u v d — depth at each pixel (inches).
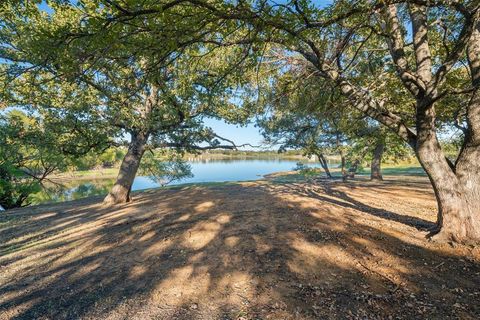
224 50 236.5
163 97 396.8
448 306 134.7
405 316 127.4
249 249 211.0
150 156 1073.5
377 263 183.9
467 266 175.2
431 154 216.8
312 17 155.6
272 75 311.4
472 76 212.5
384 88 279.9
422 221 280.4
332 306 136.3
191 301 146.3
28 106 445.7
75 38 121.5
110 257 213.0
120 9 108.3
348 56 300.2
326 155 882.8
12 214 422.9
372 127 502.0
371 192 494.9
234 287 158.7
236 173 1795.0
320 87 268.4
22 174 585.9
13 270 197.6
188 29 124.0
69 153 485.1
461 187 214.5
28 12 152.7
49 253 230.2
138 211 371.2
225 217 306.5
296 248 209.5
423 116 213.0
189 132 498.3
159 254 212.4
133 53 137.9
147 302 146.9
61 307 145.8
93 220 343.9
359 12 144.2
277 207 348.5
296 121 682.8
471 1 165.2
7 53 337.7
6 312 142.7
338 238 228.7
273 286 157.5
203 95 241.6
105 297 154.1
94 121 446.6
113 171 1622.8
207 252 210.8
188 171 1209.4
